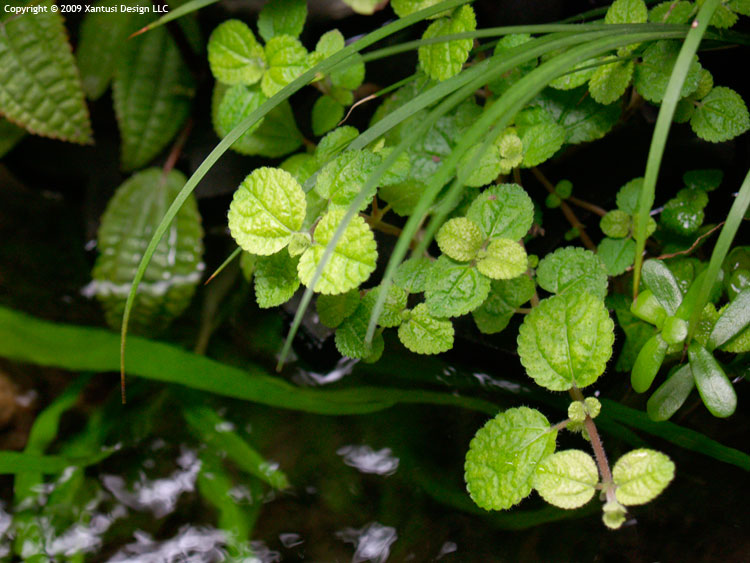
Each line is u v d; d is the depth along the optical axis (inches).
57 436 22.2
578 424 19.9
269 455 22.0
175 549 21.3
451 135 21.4
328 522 21.4
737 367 21.2
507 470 19.6
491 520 21.2
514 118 21.4
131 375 22.8
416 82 21.9
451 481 21.6
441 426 22.1
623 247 21.5
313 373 22.8
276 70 21.5
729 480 21.1
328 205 20.1
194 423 22.3
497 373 22.4
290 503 21.6
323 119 22.3
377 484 21.7
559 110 21.5
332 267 19.6
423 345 20.6
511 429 19.7
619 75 20.8
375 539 21.2
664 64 20.7
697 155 22.5
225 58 21.6
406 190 21.4
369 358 20.8
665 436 21.0
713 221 22.3
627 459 19.3
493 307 20.9
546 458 19.5
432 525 21.3
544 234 22.6
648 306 20.3
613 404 21.1
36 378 22.5
